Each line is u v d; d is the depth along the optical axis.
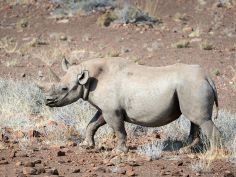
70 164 35.09
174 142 40.41
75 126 45.28
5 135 42.09
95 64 37.81
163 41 79.75
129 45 78.38
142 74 36.94
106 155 37.25
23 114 49.00
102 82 37.38
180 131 42.56
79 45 78.56
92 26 86.25
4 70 68.12
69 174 32.69
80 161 35.66
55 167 34.25
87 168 34.03
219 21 87.31
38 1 96.06
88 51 75.69
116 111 37.16
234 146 37.25
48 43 80.31
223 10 91.19
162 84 36.16
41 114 49.38
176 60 71.75
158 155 36.50
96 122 39.09
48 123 45.88
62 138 41.84
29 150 38.31
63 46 77.81
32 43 79.19
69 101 38.03
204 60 71.50
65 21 88.44
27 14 92.38
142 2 93.75
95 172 33.06
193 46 77.38
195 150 37.94
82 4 91.88
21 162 34.69
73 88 37.72
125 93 36.84
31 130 42.06
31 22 89.06
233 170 34.03
